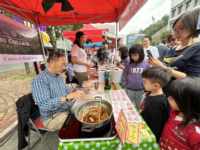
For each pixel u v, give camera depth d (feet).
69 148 1.86
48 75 3.44
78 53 6.60
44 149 4.40
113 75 5.56
